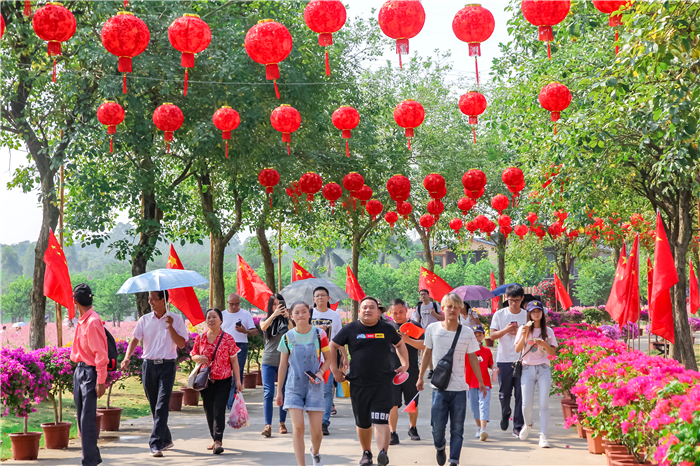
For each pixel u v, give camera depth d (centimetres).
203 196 1836
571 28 975
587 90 1235
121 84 1261
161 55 1343
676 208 1595
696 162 1132
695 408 398
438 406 664
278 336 930
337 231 2664
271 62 632
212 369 801
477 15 578
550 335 840
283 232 2680
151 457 772
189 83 1422
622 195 1827
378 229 2689
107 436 921
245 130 1437
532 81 1441
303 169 1905
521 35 1491
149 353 794
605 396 666
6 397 761
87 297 693
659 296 885
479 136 2719
